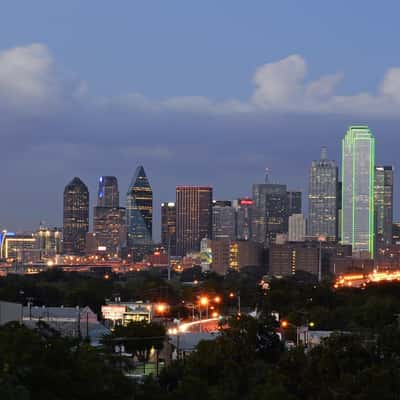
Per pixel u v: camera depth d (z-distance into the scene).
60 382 186.88
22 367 188.12
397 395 198.38
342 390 197.88
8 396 167.88
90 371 195.38
